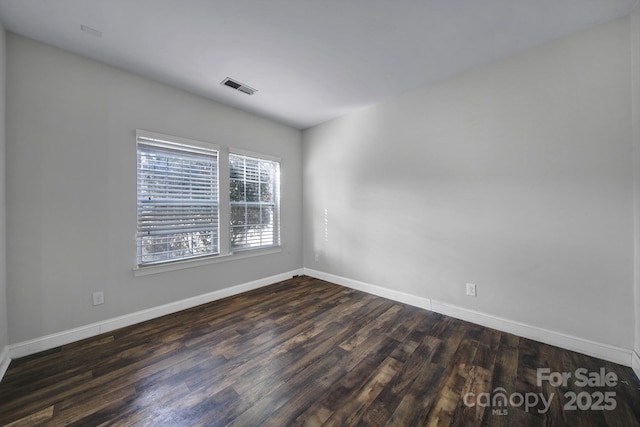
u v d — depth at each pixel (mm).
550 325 2031
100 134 2225
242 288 3295
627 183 1741
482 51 2133
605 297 1821
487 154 2314
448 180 2559
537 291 2088
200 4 1631
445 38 1979
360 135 3318
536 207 2080
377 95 2918
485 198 2334
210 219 2998
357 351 1954
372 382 1609
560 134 1971
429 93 2680
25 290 1899
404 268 2924
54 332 2018
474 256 2406
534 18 1762
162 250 2621
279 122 3744
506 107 2211
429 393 1514
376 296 3146
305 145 4055
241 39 1977
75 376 1666
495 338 2129
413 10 1701
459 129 2479
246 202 3387
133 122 2402
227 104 3117
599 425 1291
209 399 1471
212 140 2984
